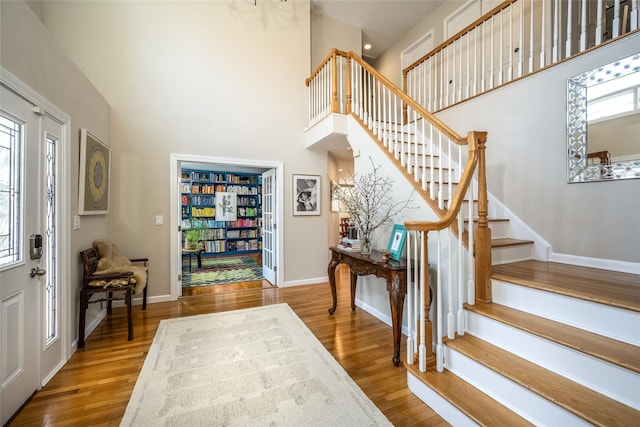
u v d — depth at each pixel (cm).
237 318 304
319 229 461
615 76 212
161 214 365
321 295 389
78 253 249
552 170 255
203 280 472
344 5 485
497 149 302
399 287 219
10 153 161
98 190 287
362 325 287
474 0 420
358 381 193
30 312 175
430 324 191
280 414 160
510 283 189
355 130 349
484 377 155
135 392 179
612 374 124
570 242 243
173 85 373
